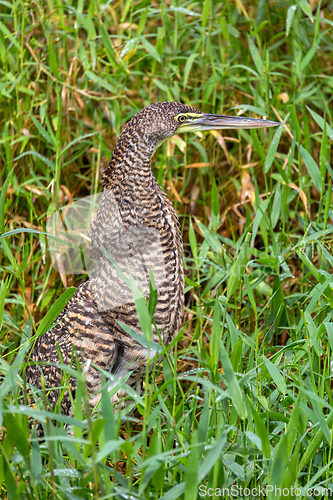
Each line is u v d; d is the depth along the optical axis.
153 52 9.14
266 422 5.98
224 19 9.56
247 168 9.82
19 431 4.70
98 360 6.83
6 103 10.05
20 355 5.13
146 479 4.58
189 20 10.79
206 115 7.38
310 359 6.08
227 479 5.40
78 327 6.93
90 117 10.32
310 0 10.68
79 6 9.62
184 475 5.22
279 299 7.89
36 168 9.99
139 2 10.66
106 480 4.78
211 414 5.59
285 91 10.70
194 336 7.61
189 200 10.09
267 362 5.75
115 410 6.86
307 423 5.75
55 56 9.25
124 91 9.98
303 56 10.28
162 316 6.97
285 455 4.78
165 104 7.14
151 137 6.94
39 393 6.29
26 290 9.01
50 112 10.12
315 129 10.46
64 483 5.20
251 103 10.34
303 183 9.00
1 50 9.64
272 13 11.00
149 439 7.18
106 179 7.19
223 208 10.16
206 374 8.08
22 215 9.94
